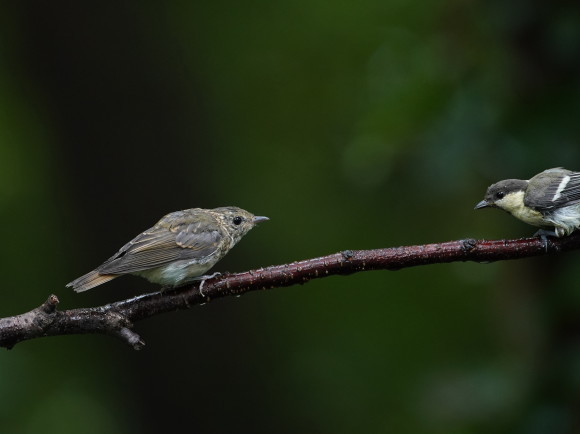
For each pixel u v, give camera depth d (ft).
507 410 33.68
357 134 42.65
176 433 48.08
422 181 38.01
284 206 57.82
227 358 48.62
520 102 34.35
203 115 49.49
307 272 22.11
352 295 56.65
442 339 52.60
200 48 59.26
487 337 48.55
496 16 34.47
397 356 53.06
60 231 56.54
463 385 35.35
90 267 47.29
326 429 51.60
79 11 44.86
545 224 26.68
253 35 59.26
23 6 45.01
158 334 47.16
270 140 59.31
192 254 27.50
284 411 51.24
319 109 58.59
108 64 45.52
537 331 32.91
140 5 46.39
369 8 57.21
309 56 58.49
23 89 53.67
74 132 45.93
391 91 40.75
